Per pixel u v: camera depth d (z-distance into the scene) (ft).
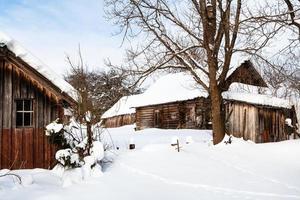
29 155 45.93
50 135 43.37
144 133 109.40
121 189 35.17
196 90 110.63
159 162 47.57
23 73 46.55
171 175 41.52
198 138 87.30
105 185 36.86
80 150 43.73
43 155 46.39
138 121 137.80
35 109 46.60
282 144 59.52
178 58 62.90
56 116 47.01
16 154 45.52
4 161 45.09
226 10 58.34
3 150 45.19
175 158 49.75
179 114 117.29
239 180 39.91
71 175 39.11
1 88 45.78
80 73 46.44
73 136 46.75
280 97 101.71
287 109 98.27
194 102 112.37
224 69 61.87
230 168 45.93
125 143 79.92
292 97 99.66
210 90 63.26
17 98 46.06
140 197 32.22
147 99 132.46
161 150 54.44
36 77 44.65
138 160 48.70
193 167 45.47
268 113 94.48
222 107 63.21
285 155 53.47
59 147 46.60
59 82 45.09
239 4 57.57
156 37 61.72
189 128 113.50
